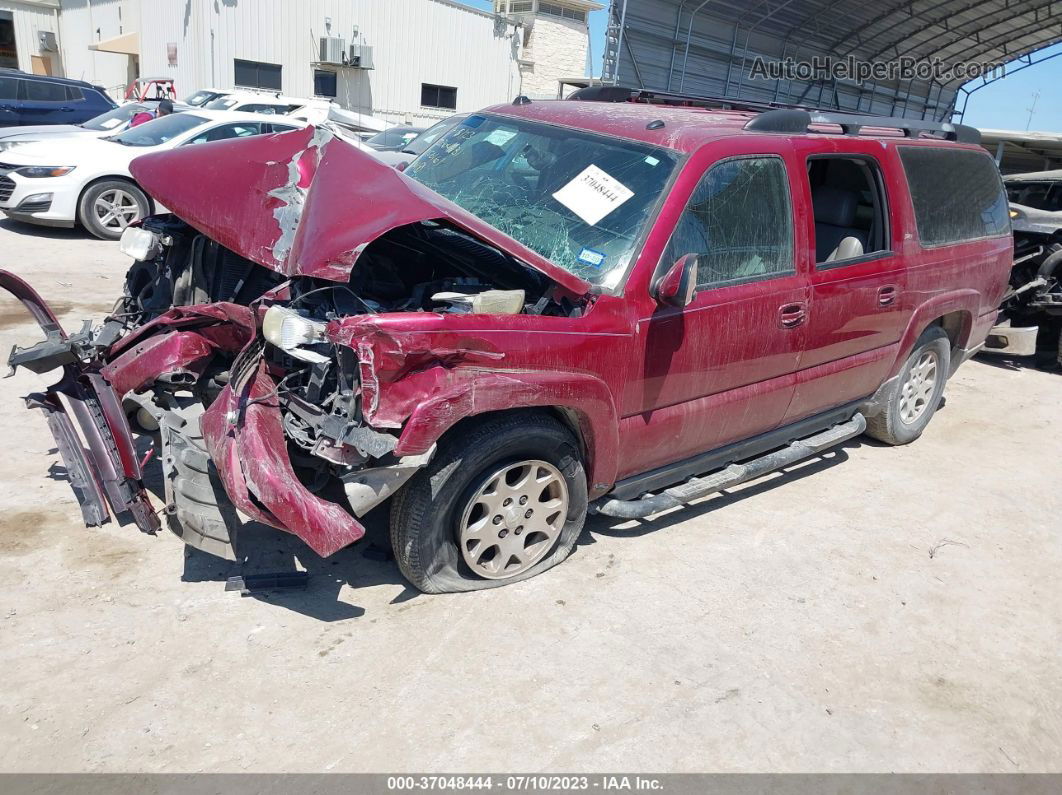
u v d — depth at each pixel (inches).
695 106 223.8
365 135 571.8
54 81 659.4
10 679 114.7
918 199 205.0
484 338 126.0
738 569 162.6
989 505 204.7
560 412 142.9
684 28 854.5
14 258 362.3
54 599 131.4
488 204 167.8
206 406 150.5
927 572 170.1
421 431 119.1
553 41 1509.6
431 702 118.3
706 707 124.3
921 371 231.0
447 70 1147.3
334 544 116.7
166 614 130.6
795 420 192.7
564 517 149.9
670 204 148.6
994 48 1002.1
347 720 113.5
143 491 142.7
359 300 136.0
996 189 242.7
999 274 240.5
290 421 128.0
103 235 418.0
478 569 141.8
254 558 146.9
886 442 235.6
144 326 146.3
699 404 161.6
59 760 103.0
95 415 143.9
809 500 197.5
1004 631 153.3
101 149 421.4
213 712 112.4
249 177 147.1
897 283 197.3
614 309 141.3
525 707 119.6
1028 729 128.9
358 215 129.6
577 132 170.6
